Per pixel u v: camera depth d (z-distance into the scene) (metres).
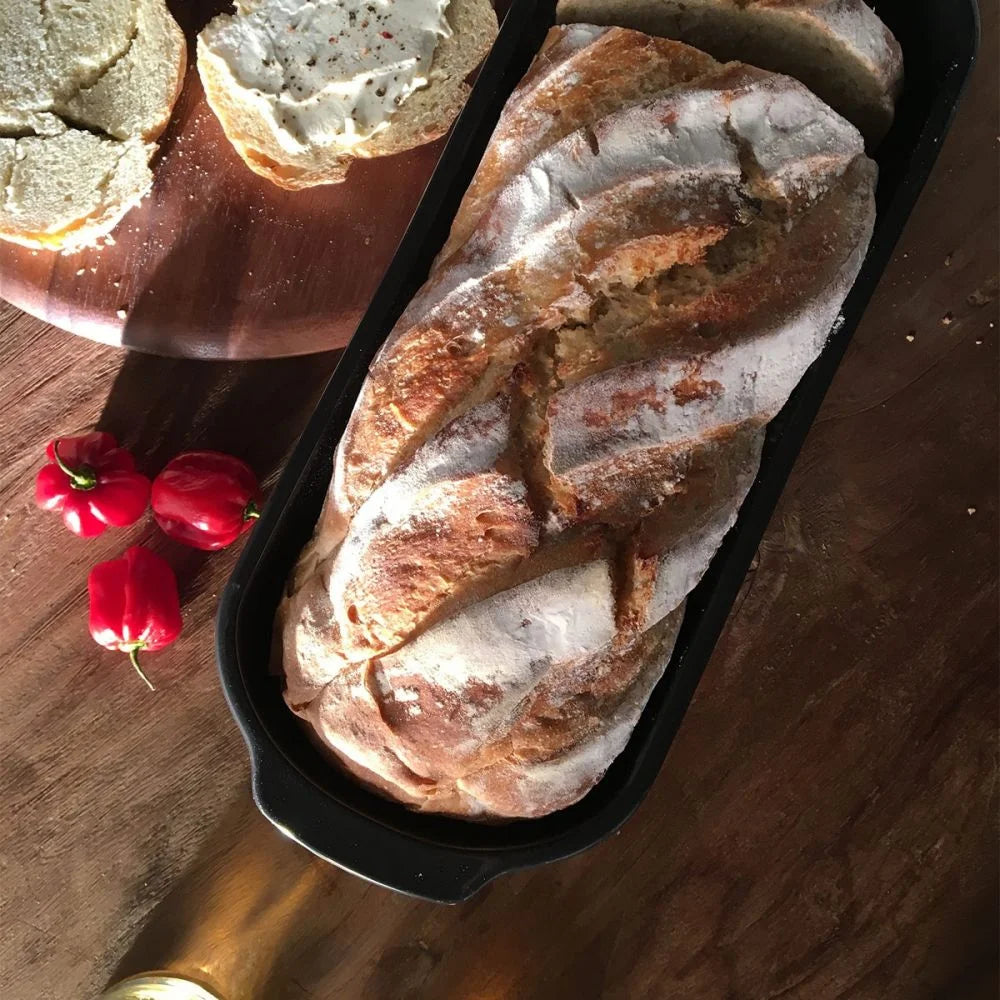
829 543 0.40
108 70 0.38
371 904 0.40
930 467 0.40
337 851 0.32
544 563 0.30
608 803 0.33
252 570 0.33
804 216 0.31
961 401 0.40
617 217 0.30
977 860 0.39
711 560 0.33
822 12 0.31
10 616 0.40
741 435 0.33
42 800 0.40
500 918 0.40
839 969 0.39
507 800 0.32
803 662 0.40
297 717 0.34
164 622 0.38
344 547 0.32
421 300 0.32
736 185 0.31
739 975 0.39
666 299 0.30
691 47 0.31
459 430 0.30
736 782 0.40
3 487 0.40
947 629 0.40
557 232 0.30
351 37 0.38
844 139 0.31
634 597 0.31
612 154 0.30
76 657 0.40
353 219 0.39
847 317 0.34
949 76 0.34
